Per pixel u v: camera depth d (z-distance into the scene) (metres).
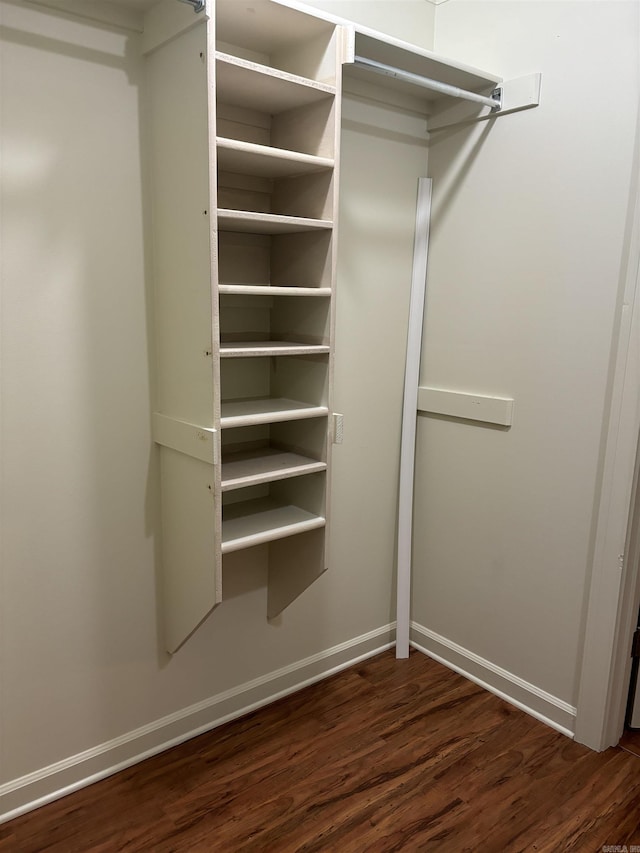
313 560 2.00
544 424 2.09
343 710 2.26
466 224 2.27
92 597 1.81
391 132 2.27
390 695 2.35
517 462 2.19
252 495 2.15
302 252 1.89
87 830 1.70
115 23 1.60
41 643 1.73
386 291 2.38
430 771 1.95
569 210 1.94
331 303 1.81
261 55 1.89
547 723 2.18
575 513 2.03
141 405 1.82
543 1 1.94
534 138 2.01
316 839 1.69
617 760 2.00
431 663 2.58
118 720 1.92
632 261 1.78
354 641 2.57
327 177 1.77
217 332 1.56
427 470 2.55
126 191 1.70
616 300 1.85
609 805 1.81
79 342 1.67
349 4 2.04
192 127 1.51
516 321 2.13
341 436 2.08
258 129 1.93
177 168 1.60
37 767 1.77
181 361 1.70
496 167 2.14
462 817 1.76
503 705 2.29
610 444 1.89
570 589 2.07
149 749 2.00
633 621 2.03
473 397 2.29
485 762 1.99
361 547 2.52
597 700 2.01
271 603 2.22
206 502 1.67
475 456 2.34
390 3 2.15
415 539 2.64
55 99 1.54
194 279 1.59
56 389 1.65
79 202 1.62
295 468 1.83
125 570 1.86
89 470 1.75
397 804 1.81
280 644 2.31
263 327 2.08
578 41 1.86
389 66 1.89
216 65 1.48
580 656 2.06
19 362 1.58
